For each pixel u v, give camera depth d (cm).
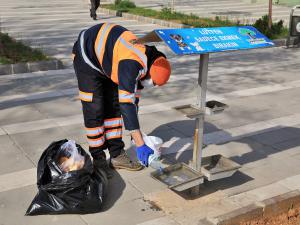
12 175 403
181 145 481
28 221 335
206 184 397
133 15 1443
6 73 742
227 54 950
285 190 393
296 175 423
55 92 648
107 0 1922
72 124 526
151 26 1307
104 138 407
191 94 660
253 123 555
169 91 673
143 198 371
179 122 546
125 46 332
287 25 1319
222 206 362
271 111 600
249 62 885
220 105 352
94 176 354
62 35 1120
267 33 1113
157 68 327
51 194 339
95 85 377
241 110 600
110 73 350
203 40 319
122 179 400
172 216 346
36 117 546
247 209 312
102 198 346
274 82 743
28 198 367
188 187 338
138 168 415
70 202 338
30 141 475
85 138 488
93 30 361
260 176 418
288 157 462
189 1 2039
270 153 470
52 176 338
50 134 495
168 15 1412
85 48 360
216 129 532
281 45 1064
